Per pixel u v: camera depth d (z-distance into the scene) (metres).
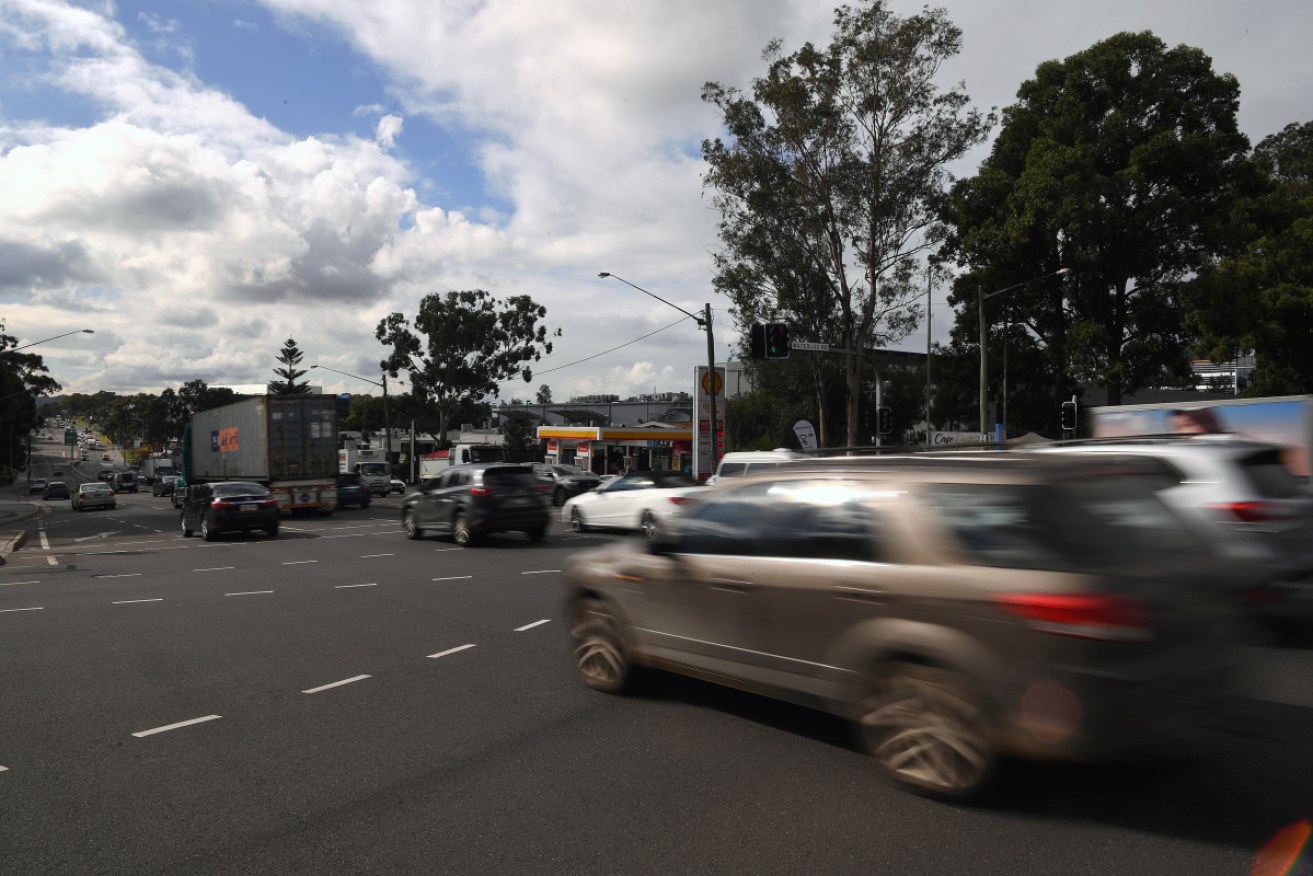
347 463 54.09
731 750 5.27
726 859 3.82
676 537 6.02
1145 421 14.59
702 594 5.68
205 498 22.72
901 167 34.31
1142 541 4.28
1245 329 30.33
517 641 8.60
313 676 7.31
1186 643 4.09
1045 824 4.11
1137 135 33.03
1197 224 32.53
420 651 8.21
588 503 21.47
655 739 5.50
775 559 5.21
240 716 6.17
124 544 22.16
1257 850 3.83
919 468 4.73
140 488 91.38
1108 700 3.81
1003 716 4.07
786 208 35.28
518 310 66.12
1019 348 38.25
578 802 4.51
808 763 5.02
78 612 10.73
